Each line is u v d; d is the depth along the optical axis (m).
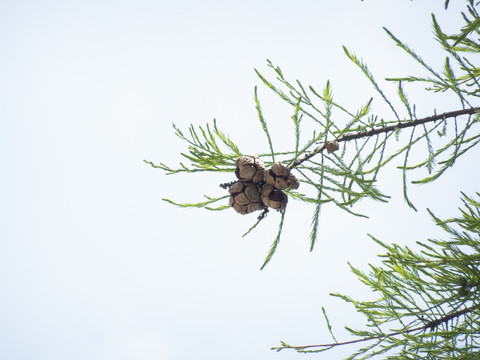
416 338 1.52
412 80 1.53
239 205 1.53
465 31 1.46
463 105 1.52
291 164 1.54
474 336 1.52
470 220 1.48
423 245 1.52
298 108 1.52
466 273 1.53
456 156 1.53
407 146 1.54
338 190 1.52
